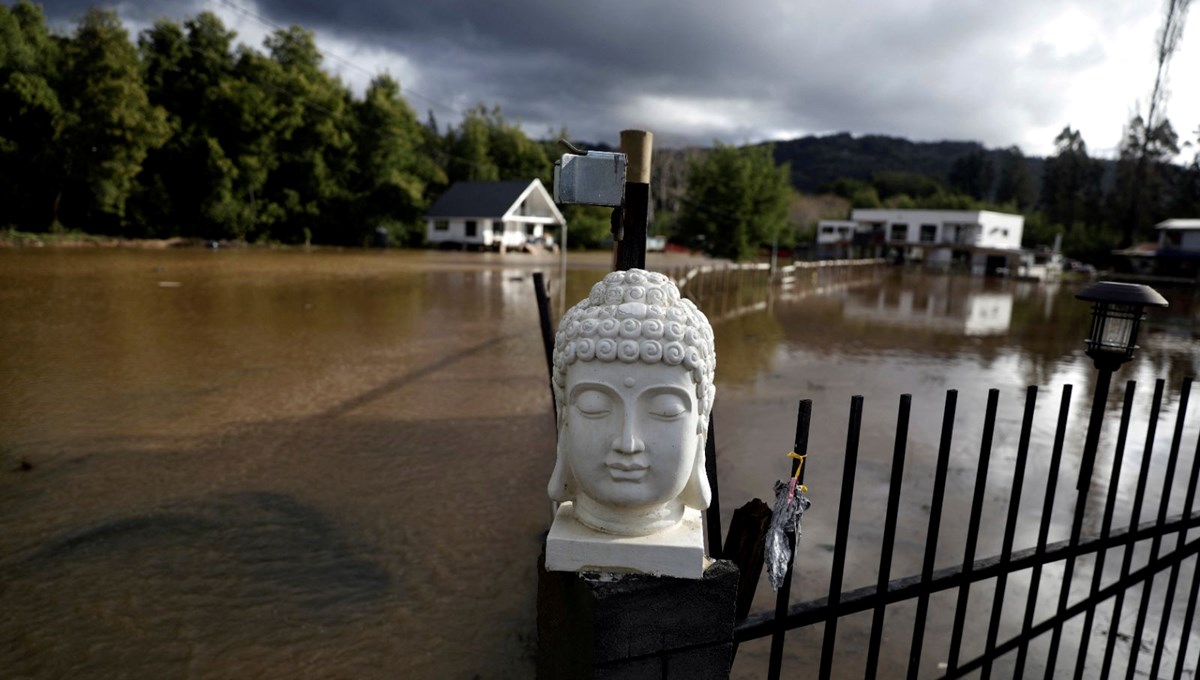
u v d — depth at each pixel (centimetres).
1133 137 4512
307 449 622
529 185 3953
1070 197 5347
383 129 3747
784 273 2978
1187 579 432
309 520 481
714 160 3222
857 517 517
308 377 882
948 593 411
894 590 204
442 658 342
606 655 160
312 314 1390
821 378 1034
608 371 153
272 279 1983
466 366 988
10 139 2630
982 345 1441
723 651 171
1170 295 2897
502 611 382
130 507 488
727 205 3158
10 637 344
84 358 919
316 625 365
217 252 2942
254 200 3372
